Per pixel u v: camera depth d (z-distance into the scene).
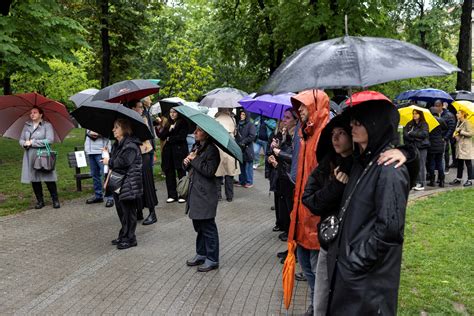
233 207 9.19
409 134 10.30
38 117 8.29
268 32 21.05
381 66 2.48
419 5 20.81
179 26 28.41
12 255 6.04
